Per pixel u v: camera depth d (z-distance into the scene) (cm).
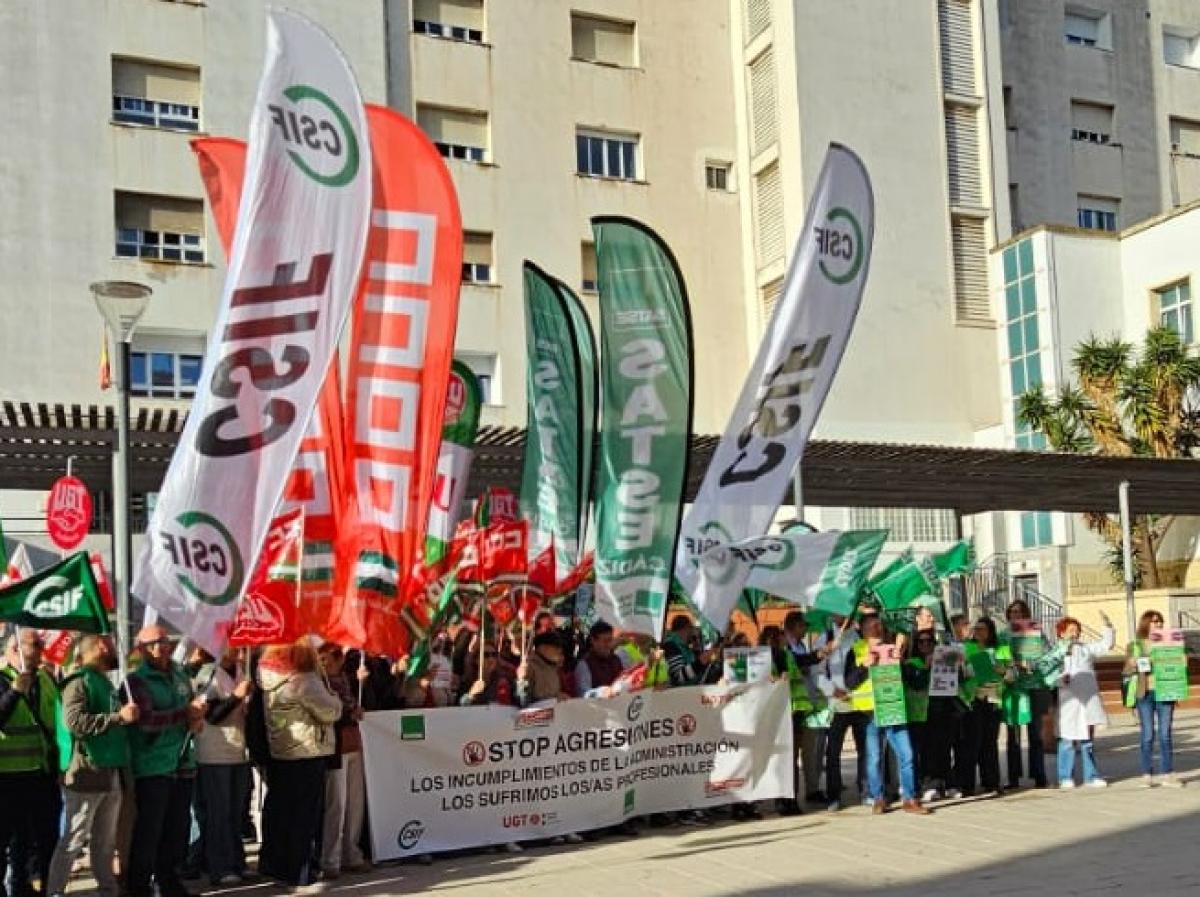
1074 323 3153
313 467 906
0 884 890
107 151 2691
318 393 795
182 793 896
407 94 3019
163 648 883
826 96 3203
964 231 3356
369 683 1025
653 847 1044
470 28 3148
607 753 1096
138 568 757
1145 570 2877
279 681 909
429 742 1013
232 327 785
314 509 902
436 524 1143
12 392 2561
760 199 3316
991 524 3145
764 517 1167
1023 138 3816
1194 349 3033
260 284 791
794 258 1188
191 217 2764
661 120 3306
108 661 855
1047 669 1332
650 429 1119
